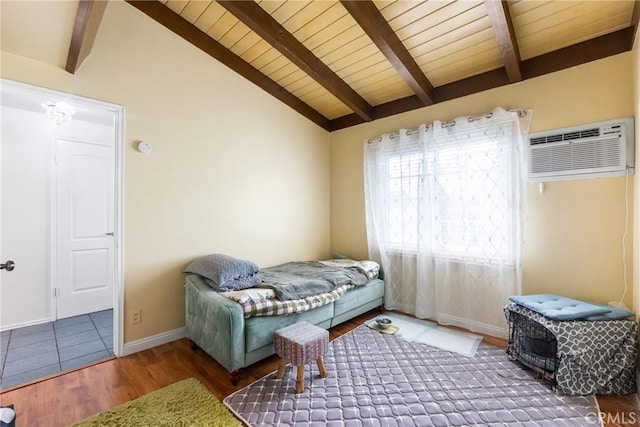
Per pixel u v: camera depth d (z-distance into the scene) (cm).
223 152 315
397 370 225
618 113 225
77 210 347
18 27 179
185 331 284
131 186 253
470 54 273
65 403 187
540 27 230
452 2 223
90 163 356
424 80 305
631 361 192
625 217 223
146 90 262
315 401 189
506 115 270
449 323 311
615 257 227
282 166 373
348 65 311
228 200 319
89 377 216
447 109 317
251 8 244
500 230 276
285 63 328
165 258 273
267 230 356
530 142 263
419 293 328
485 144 283
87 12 166
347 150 414
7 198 303
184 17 283
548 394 194
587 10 212
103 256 367
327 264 357
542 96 258
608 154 228
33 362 238
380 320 305
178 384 205
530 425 167
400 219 351
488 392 197
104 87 239
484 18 234
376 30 237
